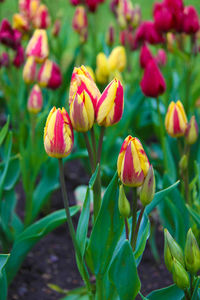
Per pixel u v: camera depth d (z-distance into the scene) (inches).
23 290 56.4
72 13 161.3
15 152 67.7
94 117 37.6
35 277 58.2
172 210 48.7
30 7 70.4
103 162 72.1
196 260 38.4
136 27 78.9
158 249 62.8
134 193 37.9
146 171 36.9
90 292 41.8
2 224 54.4
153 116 69.2
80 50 85.4
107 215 39.1
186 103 68.6
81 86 36.9
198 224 44.3
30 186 57.4
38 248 63.5
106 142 70.5
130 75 83.6
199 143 62.1
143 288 56.8
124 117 69.3
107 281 41.5
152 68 51.5
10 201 55.6
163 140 58.6
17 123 80.9
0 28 63.4
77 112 36.8
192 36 64.6
